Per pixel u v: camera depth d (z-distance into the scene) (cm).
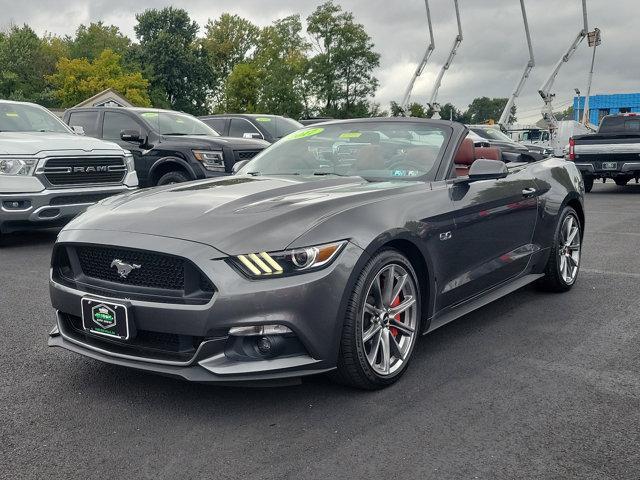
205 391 322
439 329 429
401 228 329
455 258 379
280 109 6600
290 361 288
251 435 275
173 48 7550
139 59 7562
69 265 335
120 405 306
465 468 246
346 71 6638
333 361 298
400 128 438
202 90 7812
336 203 320
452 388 325
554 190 507
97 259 316
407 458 254
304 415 294
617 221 973
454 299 386
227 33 8781
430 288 357
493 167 390
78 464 251
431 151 411
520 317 456
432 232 354
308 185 366
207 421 289
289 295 281
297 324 283
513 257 449
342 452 259
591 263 648
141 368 295
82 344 319
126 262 303
